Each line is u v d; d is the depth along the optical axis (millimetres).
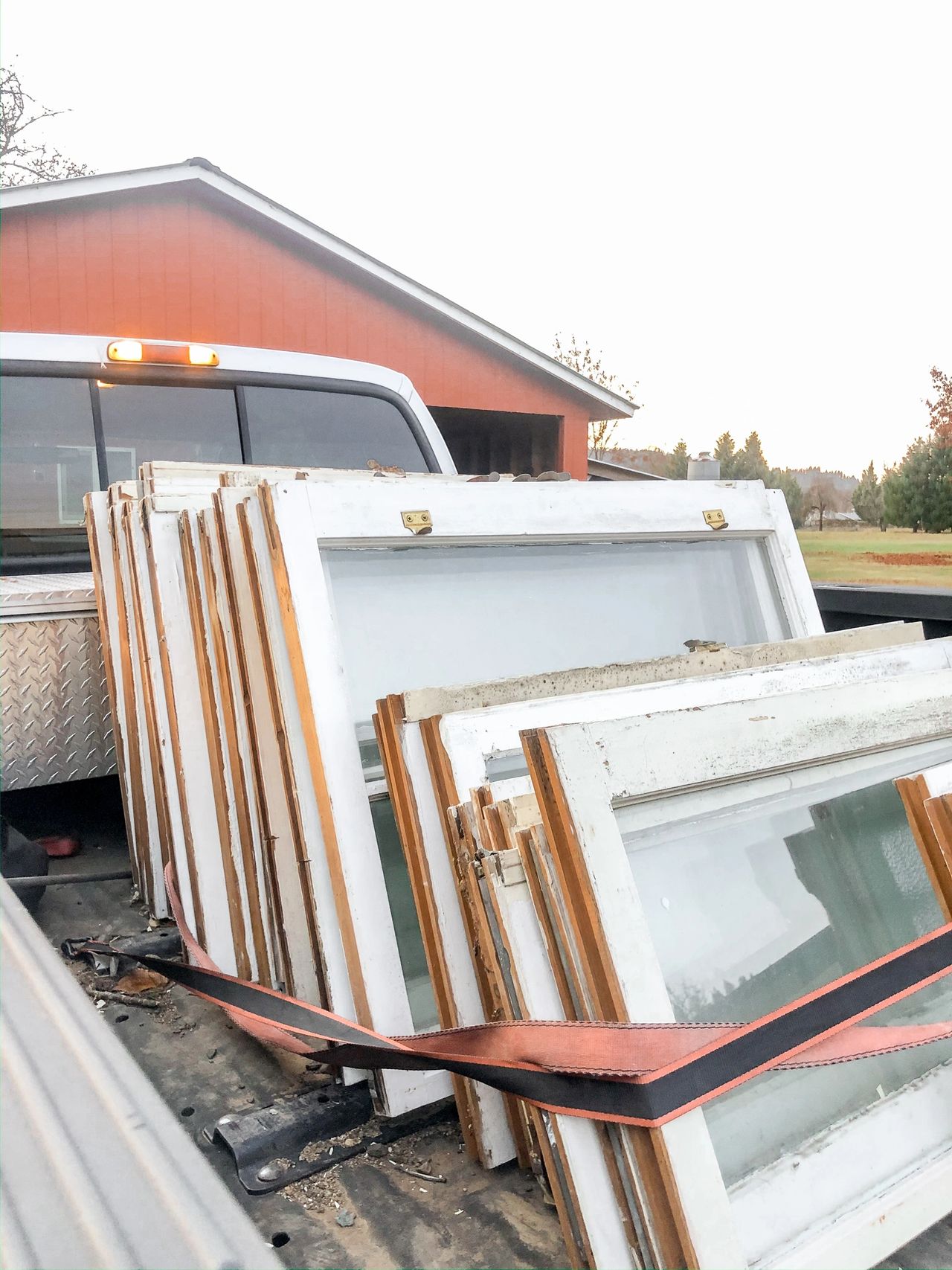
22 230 9641
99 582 2652
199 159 10102
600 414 12789
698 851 1508
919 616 3229
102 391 3416
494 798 1452
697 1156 1149
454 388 11844
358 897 1680
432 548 2168
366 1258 1307
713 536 2666
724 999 1415
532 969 1297
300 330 11062
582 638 2395
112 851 2979
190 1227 847
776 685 1938
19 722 2639
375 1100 1618
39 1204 852
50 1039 1102
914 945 1365
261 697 1907
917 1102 1489
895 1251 1348
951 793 1646
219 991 1748
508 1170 1515
